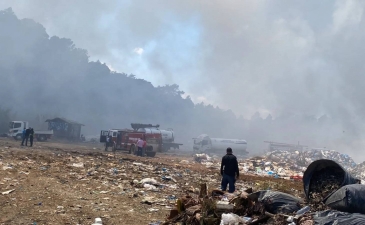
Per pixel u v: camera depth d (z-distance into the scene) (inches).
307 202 295.7
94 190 468.4
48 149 1191.6
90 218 329.4
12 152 898.7
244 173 1015.0
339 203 258.2
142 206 397.1
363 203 250.5
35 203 366.3
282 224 256.4
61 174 578.9
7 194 392.8
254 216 277.7
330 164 306.8
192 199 332.2
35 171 580.7
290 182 806.5
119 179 579.2
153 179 567.2
